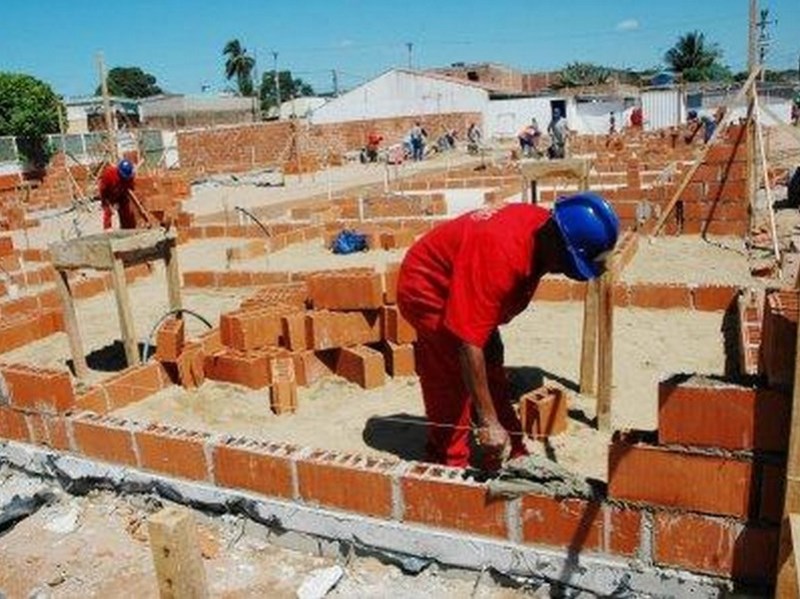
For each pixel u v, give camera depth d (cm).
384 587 336
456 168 2394
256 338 532
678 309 630
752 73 871
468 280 313
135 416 487
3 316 751
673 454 288
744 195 907
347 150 3628
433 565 339
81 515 409
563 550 317
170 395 516
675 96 3734
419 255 358
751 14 850
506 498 322
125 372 507
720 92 3806
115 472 415
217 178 2638
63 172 2294
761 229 949
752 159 906
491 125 4247
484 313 312
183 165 3262
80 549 379
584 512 309
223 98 5888
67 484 434
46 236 1518
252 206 1752
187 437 396
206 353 536
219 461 386
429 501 338
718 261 813
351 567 351
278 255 1023
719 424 279
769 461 276
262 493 378
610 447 296
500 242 310
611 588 308
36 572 364
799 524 255
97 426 420
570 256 307
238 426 470
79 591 348
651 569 302
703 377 289
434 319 358
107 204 1013
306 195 1933
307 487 365
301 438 448
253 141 3356
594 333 461
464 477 337
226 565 359
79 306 796
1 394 448
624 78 7044
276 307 556
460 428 385
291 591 338
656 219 944
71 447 435
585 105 4291
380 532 347
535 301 673
